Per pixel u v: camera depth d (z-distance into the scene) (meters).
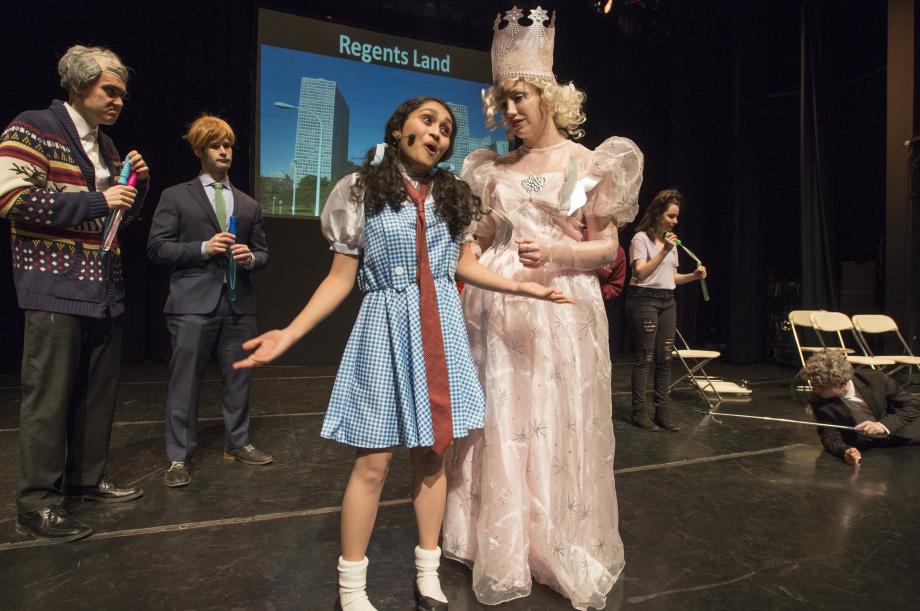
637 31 8.12
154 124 6.37
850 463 3.24
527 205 1.95
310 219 6.66
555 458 1.86
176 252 2.82
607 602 1.80
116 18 6.16
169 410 2.83
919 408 3.51
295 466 3.08
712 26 8.20
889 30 6.07
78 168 2.22
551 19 1.95
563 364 1.88
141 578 1.90
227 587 1.85
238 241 3.06
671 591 1.87
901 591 1.88
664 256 3.79
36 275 2.14
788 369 7.18
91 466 2.51
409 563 2.04
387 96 7.00
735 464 3.23
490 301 1.94
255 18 6.41
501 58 1.95
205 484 2.79
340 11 7.02
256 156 6.45
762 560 2.09
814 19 7.20
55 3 5.93
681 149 8.34
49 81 5.95
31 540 2.15
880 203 7.36
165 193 2.94
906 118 5.94
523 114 1.93
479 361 1.94
